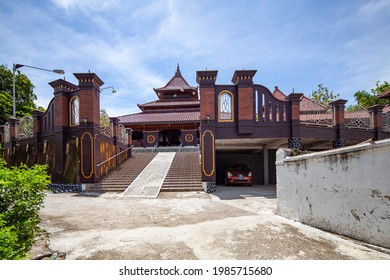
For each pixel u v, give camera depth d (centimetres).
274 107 1194
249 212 684
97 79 1180
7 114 2139
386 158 369
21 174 341
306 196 541
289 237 452
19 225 319
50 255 382
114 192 1078
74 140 1178
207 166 1124
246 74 1158
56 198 941
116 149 1448
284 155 634
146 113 2869
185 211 700
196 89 3069
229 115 1177
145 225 552
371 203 391
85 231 507
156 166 1449
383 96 1775
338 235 449
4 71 2288
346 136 1293
